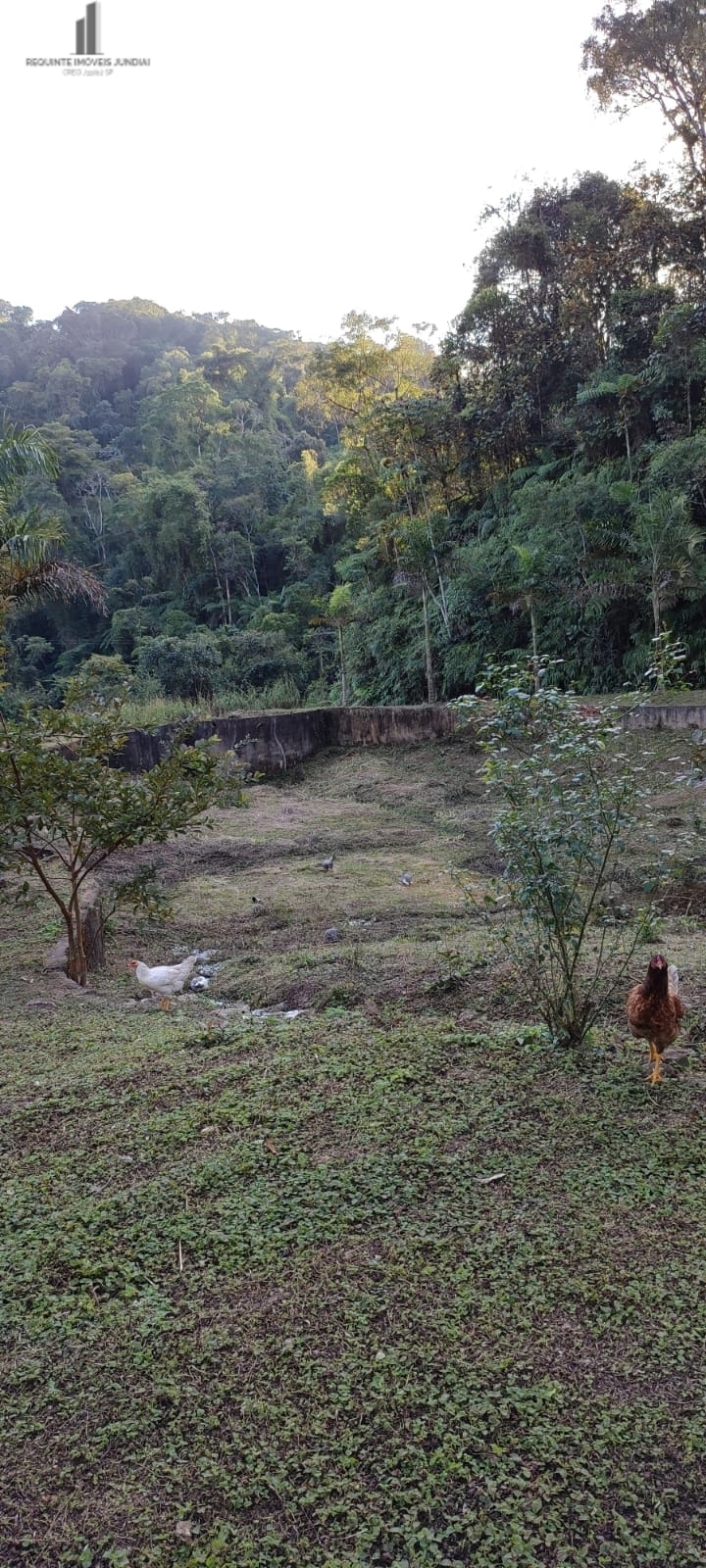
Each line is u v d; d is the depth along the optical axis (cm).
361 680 2833
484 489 2741
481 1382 248
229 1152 375
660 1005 416
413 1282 290
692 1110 405
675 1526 208
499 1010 538
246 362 6425
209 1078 454
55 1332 273
